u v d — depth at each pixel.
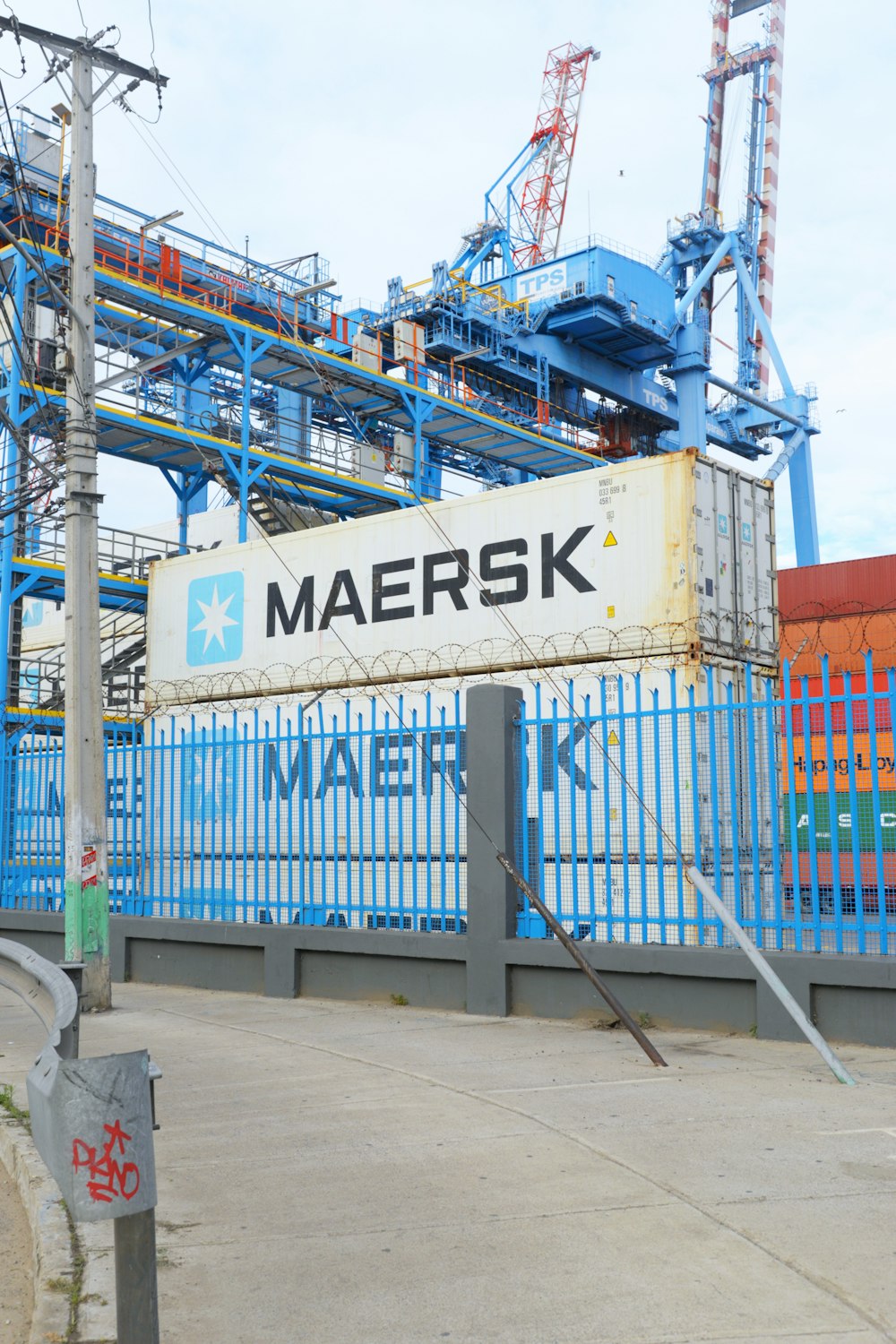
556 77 69.56
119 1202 3.08
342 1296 4.03
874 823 8.08
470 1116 6.39
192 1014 10.85
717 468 12.27
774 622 12.84
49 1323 3.86
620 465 12.28
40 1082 3.30
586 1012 9.60
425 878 12.60
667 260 49.56
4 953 7.68
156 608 17.12
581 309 38.97
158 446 24.05
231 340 24.44
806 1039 8.28
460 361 37.59
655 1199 4.83
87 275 12.00
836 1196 4.77
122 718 20.92
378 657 14.16
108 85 12.18
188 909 13.91
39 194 21.69
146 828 13.93
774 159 60.44
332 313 29.70
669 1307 3.78
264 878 12.39
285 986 11.75
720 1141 5.67
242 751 14.95
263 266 28.66
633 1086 7.02
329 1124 6.39
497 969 10.07
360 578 14.51
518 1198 4.95
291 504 26.33
